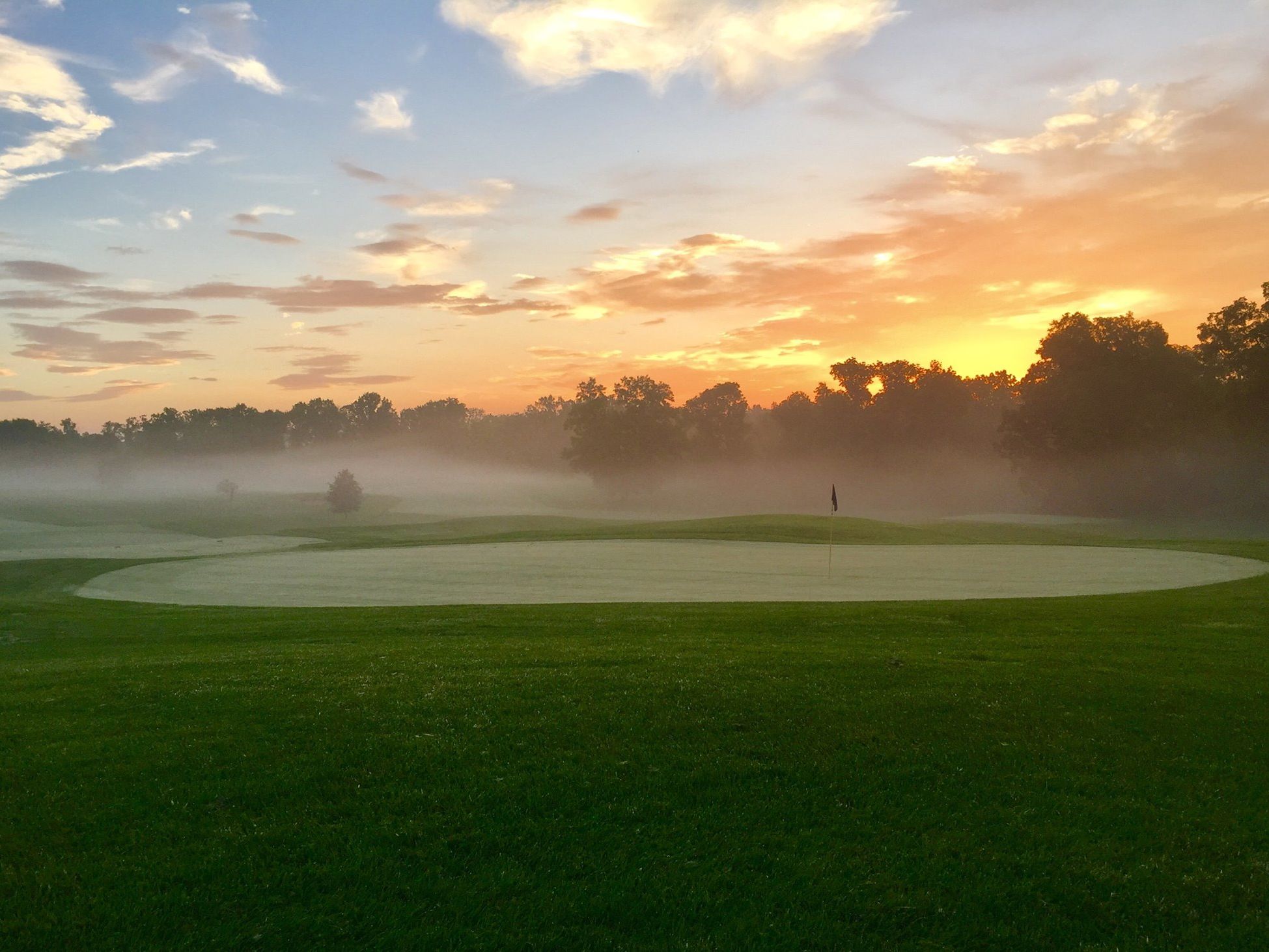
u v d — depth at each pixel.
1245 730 10.30
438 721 10.02
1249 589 25.28
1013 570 33.47
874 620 18.61
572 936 6.30
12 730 10.09
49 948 6.08
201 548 60.72
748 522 58.62
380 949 6.14
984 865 7.21
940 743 9.61
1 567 39.62
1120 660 13.84
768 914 6.55
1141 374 91.56
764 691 11.19
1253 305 85.81
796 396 146.62
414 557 41.41
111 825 7.70
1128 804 8.30
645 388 129.00
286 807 8.03
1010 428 100.38
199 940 6.18
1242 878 7.11
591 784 8.43
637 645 15.19
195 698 11.22
